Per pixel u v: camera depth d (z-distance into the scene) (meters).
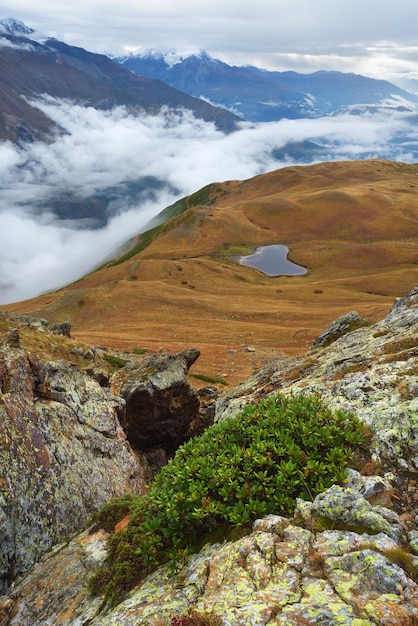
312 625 5.80
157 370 29.66
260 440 9.88
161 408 28.53
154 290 116.62
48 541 12.56
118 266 174.50
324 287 128.38
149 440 28.98
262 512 8.34
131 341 67.44
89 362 31.31
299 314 90.81
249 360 56.50
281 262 185.38
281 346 66.56
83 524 13.84
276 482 8.70
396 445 9.89
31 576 11.14
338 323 34.28
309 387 15.41
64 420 17.30
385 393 12.26
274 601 6.30
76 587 9.80
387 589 6.19
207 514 8.23
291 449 9.28
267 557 7.16
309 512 8.06
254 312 95.94
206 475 8.97
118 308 103.62
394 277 131.75
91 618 8.34
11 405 15.21
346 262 176.75
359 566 6.62
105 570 9.45
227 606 6.41
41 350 30.12
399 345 16.89
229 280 147.12
